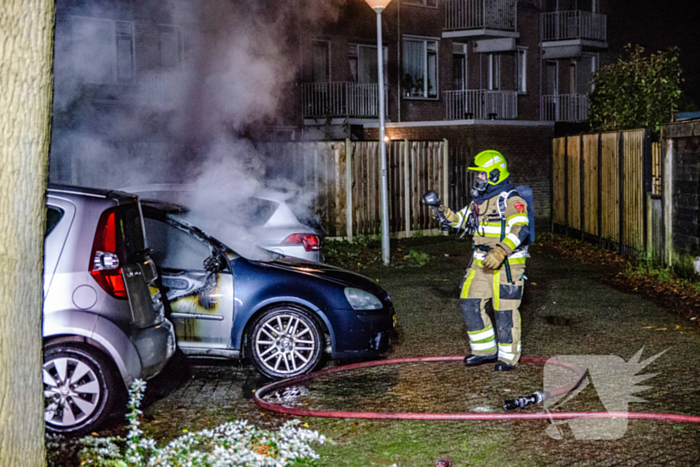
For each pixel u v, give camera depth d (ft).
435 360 21.45
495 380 19.49
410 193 53.21
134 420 12.21
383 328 20.85
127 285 16.33
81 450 14.11
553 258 44.24
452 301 31.17
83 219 16.07
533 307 29.55
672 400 17.58
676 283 32.73
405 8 81.35
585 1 94.58
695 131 31.71
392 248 47.62
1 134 8.99
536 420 16.16
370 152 50.24
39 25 9.12
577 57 96.02
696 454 14.16
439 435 15.31
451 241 51.72
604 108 57.26
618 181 43.37
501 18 84.74
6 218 9.10
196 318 19.89
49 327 15.48
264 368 20.08
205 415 16.92
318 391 18.79
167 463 11.45
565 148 53.47
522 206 19.61
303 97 72.64
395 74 80.84
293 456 11.30
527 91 91.61
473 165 20.21
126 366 15.84
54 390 15.58
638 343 23.47
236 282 20.02
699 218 32.22
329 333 20.30
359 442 14.96
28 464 9.54
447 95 86.12
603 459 13.94
